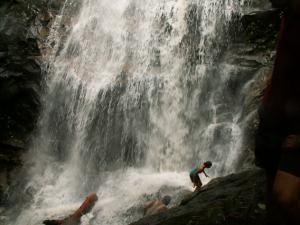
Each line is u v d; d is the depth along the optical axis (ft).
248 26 38.42
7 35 41.19
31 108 38.73
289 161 6.09
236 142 33.73
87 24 44.19
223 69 37.83
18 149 37.63
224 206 11.85
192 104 37.91
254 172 14.28
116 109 38.75
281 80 6.06
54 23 43.70
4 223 31.81
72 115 39.24
